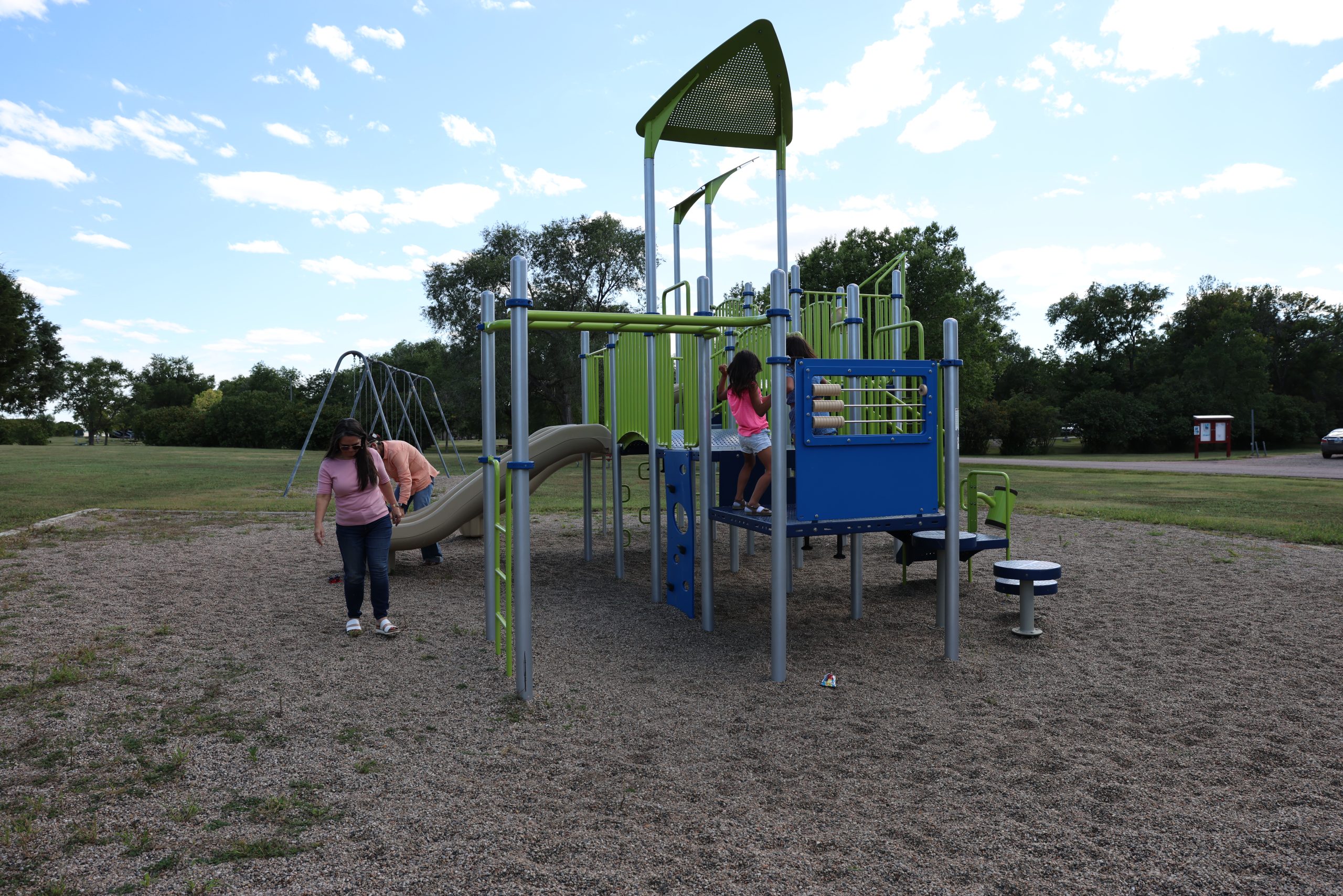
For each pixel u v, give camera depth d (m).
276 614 6.18
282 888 2.47
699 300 5.97
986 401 54.12
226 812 2.99
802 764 3.53
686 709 4.26
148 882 2.48
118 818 2.92
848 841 2.82
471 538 10.57
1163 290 70.50
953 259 39.44
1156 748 3.71
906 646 5.55
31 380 26.62
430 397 46.34
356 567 5.57
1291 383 65.88
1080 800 3.16
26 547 9.20
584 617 6.44
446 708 4.22
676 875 2.57
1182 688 4.60
